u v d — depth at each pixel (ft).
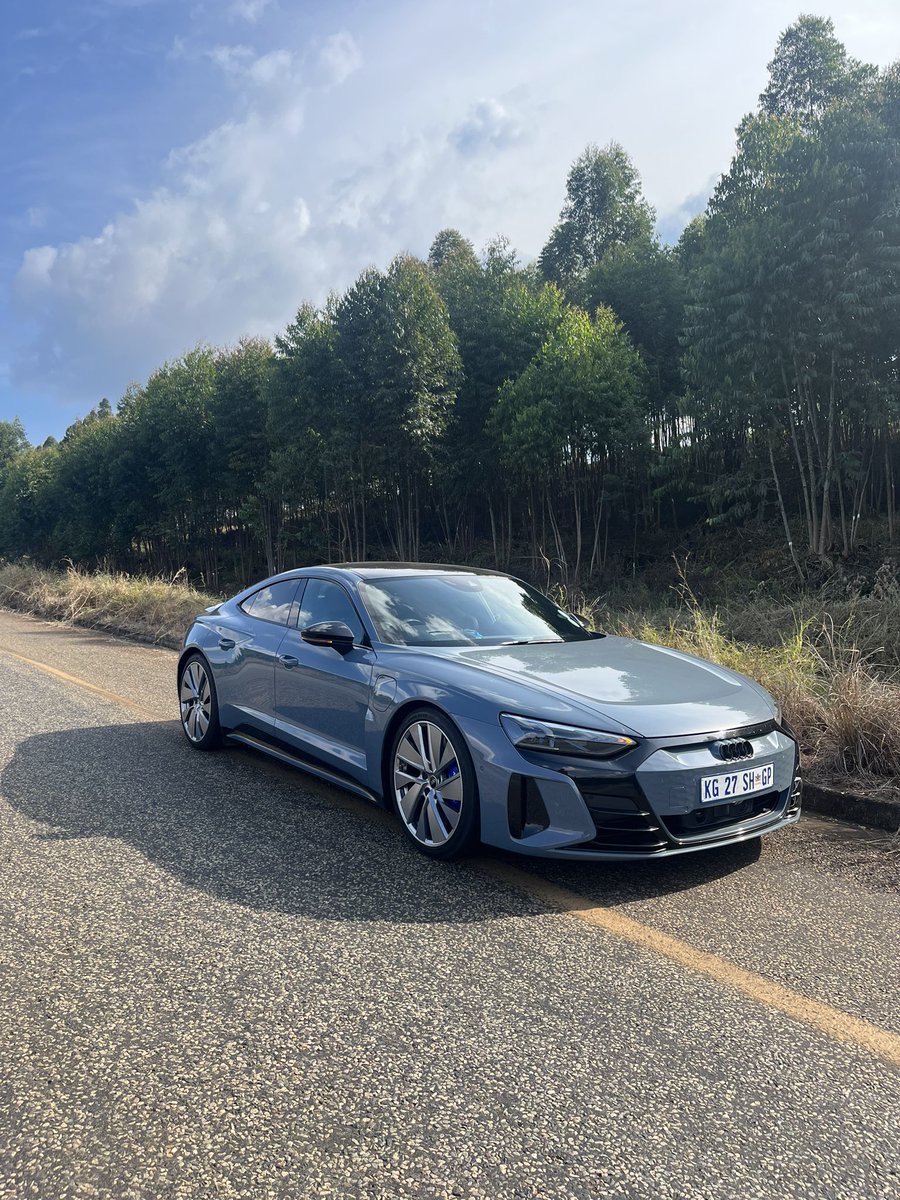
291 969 8.11
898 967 8.38
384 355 76.48
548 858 10.24
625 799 9.60
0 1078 6.31
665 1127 5.80
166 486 116.47
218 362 108.06
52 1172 5.29
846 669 17.99
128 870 10.65
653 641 22.81
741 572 70.38
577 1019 7.26
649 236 123.44
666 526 97.35
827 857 11.57
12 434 264.93
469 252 118.01
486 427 85.61
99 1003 7.44
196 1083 6.25
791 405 63.05
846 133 54.65
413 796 11.38
